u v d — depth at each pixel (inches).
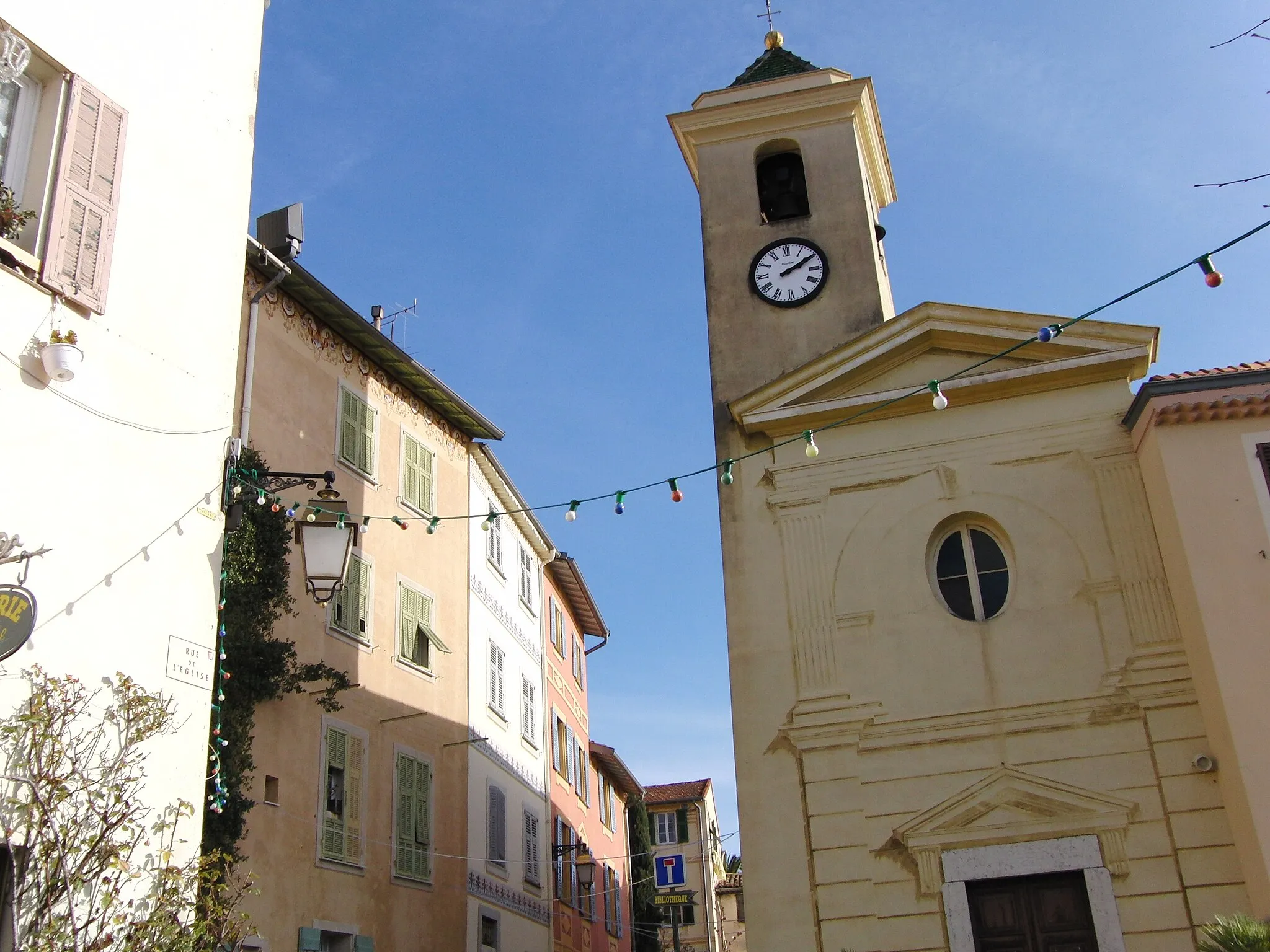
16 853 312.8
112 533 361.7
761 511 599.2
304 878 645.3
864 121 740.7
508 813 951.6
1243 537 505.4
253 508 625.3
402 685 788.6
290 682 647.8
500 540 1019.9
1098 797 509.0
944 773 529.7
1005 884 511.8
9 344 342.3
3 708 317.7
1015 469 576.7
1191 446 526.0
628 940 1411.2
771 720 555.8
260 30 486.3
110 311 378.0
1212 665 491.2
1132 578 542.3
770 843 534.9
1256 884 467.2
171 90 425.4
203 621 387.2
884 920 511.5
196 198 426.0
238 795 585.0
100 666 347.3
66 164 369.4
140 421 380.5
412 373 853.8
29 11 372.2
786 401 609.3
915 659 552.4
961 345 605.0
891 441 595.2
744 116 729.6
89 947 315.3
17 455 337.4
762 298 675.4
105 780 338.3
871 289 666.8
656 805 1790.1
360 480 782.5
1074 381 583.5
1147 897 491.2
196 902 357.7
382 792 740.7
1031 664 539.8
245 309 689.0
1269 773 470.6
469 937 832.3
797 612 573.0
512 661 1010.1
